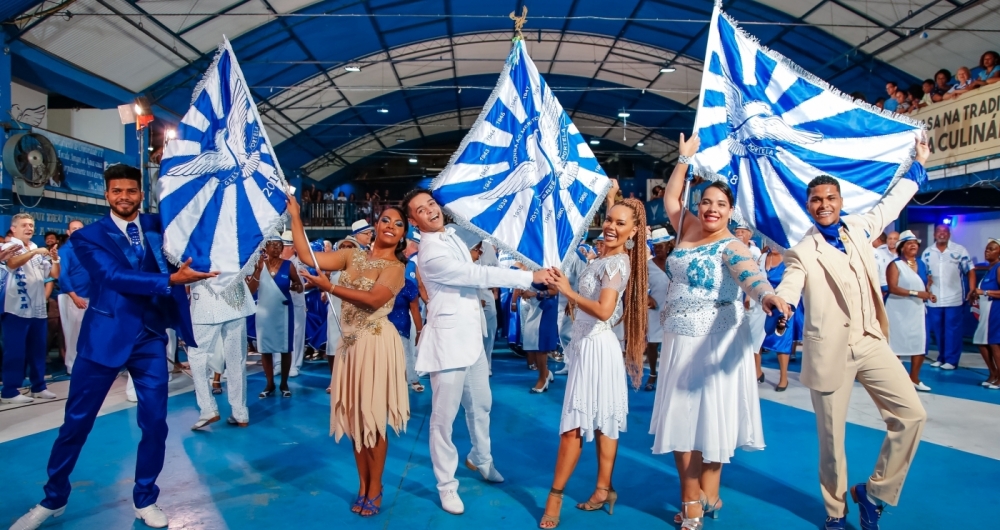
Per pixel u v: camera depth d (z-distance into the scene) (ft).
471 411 12.75
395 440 16.33
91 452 15.07
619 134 96.43
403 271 11.84
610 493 11.43
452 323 11.59
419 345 11.85
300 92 64.34
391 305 11.74
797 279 9.84
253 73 56.34
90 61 41.29
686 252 10.59
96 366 10.46
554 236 12.08
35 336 21.33
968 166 29.40
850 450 14.62
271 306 21.13
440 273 11.43
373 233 22.63
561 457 10.91
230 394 17.56
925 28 40.55
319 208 84.23
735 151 12.80
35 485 12.92
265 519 11.23
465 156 12.16
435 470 11.64
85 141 44.06
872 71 50.39
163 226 11.05
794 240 12.42
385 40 59.26
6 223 33.35
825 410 10.11
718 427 10.03
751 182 12.75
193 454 15.03
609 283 10.89
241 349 17.63
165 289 10.18
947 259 26.53
